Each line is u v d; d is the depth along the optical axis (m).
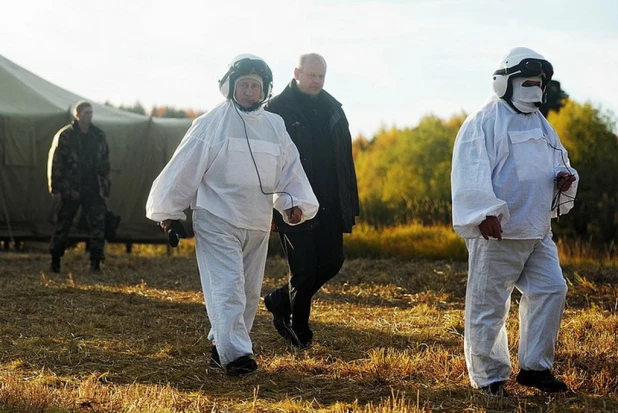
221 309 7.16
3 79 19.61
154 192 7.25
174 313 10.89
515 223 6.59
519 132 6.69
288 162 7.60
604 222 23.19
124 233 19.94
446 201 26.84
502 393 6.71
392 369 7.48
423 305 11.78
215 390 6.88
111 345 8.67
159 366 7.73
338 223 8.71
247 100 7.37
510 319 10.27
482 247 6.71
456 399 6.62
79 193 15.05
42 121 18.88
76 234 18.73
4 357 8.05
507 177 6.62
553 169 6.80
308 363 7.66
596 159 24.62
